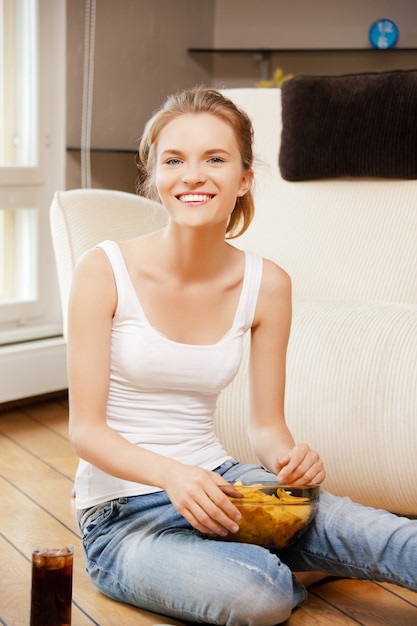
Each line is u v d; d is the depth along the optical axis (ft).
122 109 14.83
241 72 18.04
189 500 5.41
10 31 12.46
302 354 7.64
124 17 14.74
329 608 6.28
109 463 5.67
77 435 5.80
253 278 6.35
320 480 5.93
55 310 13.19
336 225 9.73
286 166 9.96
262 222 10.06
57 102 13.01
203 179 5.77
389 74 9.58
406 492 7.32
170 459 5.64
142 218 9.08
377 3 17.49
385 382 7.29
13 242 12.79
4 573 6.77
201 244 5.98
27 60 12.64
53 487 9.05
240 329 6.29
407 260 9.34
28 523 7.97
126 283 6.02
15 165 12.53
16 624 5.80
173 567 5.59
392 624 6.05
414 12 17.33
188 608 5.58
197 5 17.33
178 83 16.74
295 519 5.74
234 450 8.00
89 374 5.86
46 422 11.60
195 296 6.13
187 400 6.10
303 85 9.84
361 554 5.76
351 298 9.43
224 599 5.41
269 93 10.62
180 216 5.82
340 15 17.75
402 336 7.38
